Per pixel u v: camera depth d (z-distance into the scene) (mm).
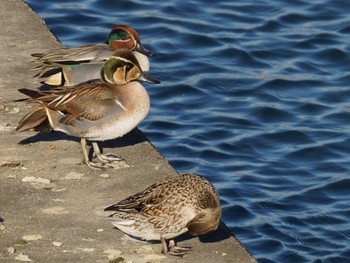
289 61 20391
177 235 10039
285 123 18297
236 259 9992
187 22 21406
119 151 12055
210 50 20500
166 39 20781
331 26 21609
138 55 15383
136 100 11828
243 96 19078
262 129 18047
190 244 10219
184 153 17172
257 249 14562
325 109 18812
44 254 9930
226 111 18562
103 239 10234
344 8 22344
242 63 20219
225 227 10516
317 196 15992
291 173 16688
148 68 15492
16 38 14742
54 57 13711
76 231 10352
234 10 21969
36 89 13430
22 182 11219
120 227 10094
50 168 11562
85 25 21109
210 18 21625
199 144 17438
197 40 20812
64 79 13703
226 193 15938
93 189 11156
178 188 9930
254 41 20906
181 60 20125
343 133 18000
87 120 11695
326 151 17422
